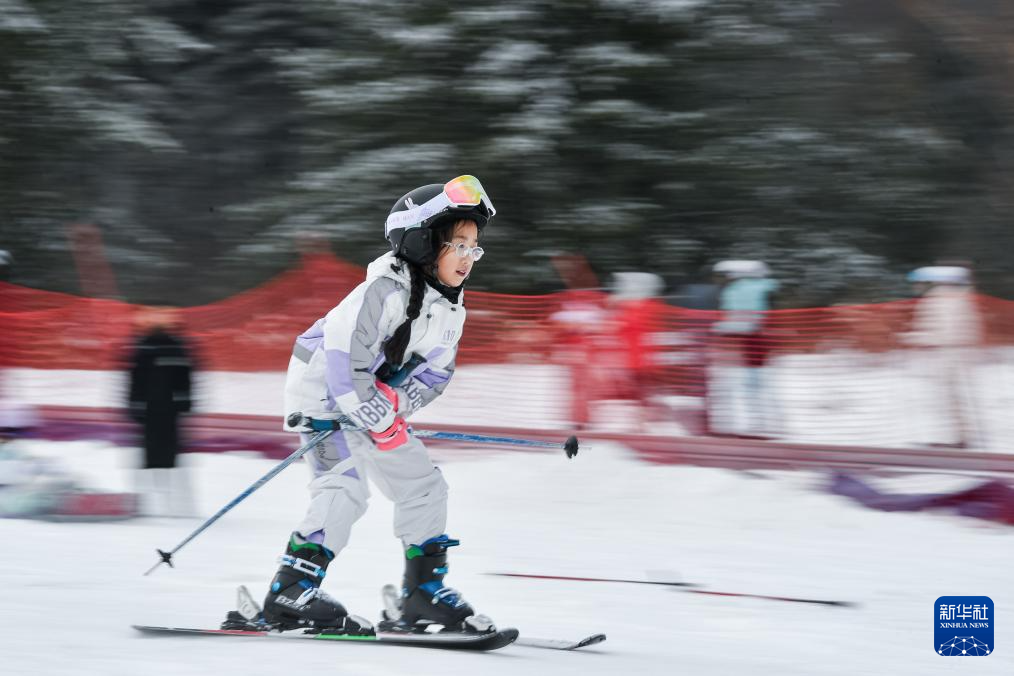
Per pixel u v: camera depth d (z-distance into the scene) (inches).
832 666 579.5
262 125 2810.0
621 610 727.7
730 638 650.2
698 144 2326.5
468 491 1194.0
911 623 704.4
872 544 996.6
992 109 2714.1
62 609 645.9
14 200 2600.9
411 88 2225.6
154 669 479.8
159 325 1104.2
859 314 1456.7
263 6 2743.6
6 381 1450.5
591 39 2310.5
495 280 2249.0
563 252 2236.7
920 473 1200.8
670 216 2342.5
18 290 1804.9
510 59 2220.7
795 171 2386.8
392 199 2245.3
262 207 2373.3
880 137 2445.9
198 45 2640.3
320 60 2348.7
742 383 1327.5
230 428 1435.8
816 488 1173.1
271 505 1141.7
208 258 2704.2
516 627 664.4
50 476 1074.1
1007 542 1004.6
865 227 2488.9
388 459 562.9
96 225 2625.5
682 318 1359.5
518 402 1477.6
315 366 563.2
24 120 2554.1
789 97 2401.6
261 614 574.6
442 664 507.2
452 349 569.0
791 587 817.5
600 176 2314.2
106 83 2657.5
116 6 2564.0
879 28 2650.1
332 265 1827.0
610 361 1370.6
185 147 2800.2
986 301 1389.0
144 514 1073.5
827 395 1406.3
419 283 545.3
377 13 2320.4
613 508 1135.0
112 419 1466.5
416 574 575.5
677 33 2326.5
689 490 1167.6
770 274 2342.5
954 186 2578.7
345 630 560.4
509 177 2234.3
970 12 2721.5
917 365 1357.0
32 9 2508.6
